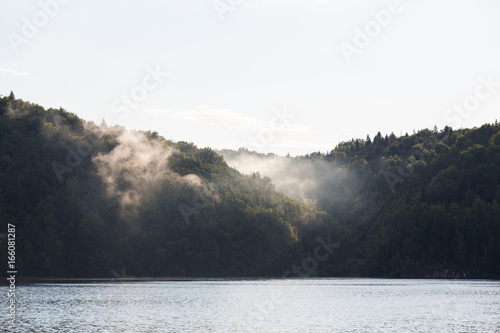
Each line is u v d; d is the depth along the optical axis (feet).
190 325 311.68
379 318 347.77
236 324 317.01
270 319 338.95
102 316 341.41
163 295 492.95
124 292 517.96
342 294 524.11
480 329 305.94
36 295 469.57
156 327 303.07
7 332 277.03
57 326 297.94
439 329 305.94
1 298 437.17
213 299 460.96
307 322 327.26
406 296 504.43
